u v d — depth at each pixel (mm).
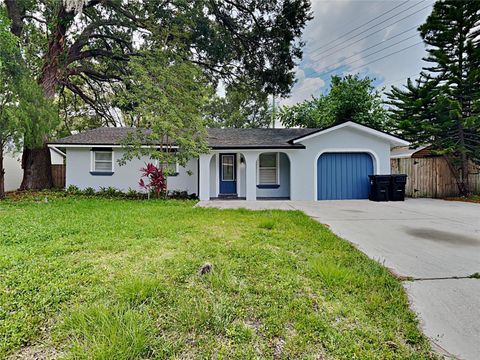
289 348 1856
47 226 4984
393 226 5543
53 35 11250
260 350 1836
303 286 2725
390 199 9938
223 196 11625
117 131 12844
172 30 10656
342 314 2275
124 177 11438
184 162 9914
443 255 3766
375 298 2527
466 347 1923
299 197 10734
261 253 3623
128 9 11484
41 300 2326
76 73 13164
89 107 18406
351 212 7250
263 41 12461
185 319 2098
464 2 10477
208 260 3330
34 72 10867
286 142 11094
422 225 5645
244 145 10492
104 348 1747
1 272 2887
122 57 12531
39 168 11812
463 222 5961
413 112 11898
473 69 10492
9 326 1975
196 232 4715
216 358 1750
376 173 10766
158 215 6320
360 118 16875
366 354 1818
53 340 1864
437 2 10945
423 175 11484
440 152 10742
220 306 2291
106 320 2018
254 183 10734
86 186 11312
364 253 3830
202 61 12836
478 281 2930
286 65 12852
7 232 4508
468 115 10898
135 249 3721
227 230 4883
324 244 4129
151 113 9000
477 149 10492
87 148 11266
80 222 5379
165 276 2848
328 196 10836
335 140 10742
